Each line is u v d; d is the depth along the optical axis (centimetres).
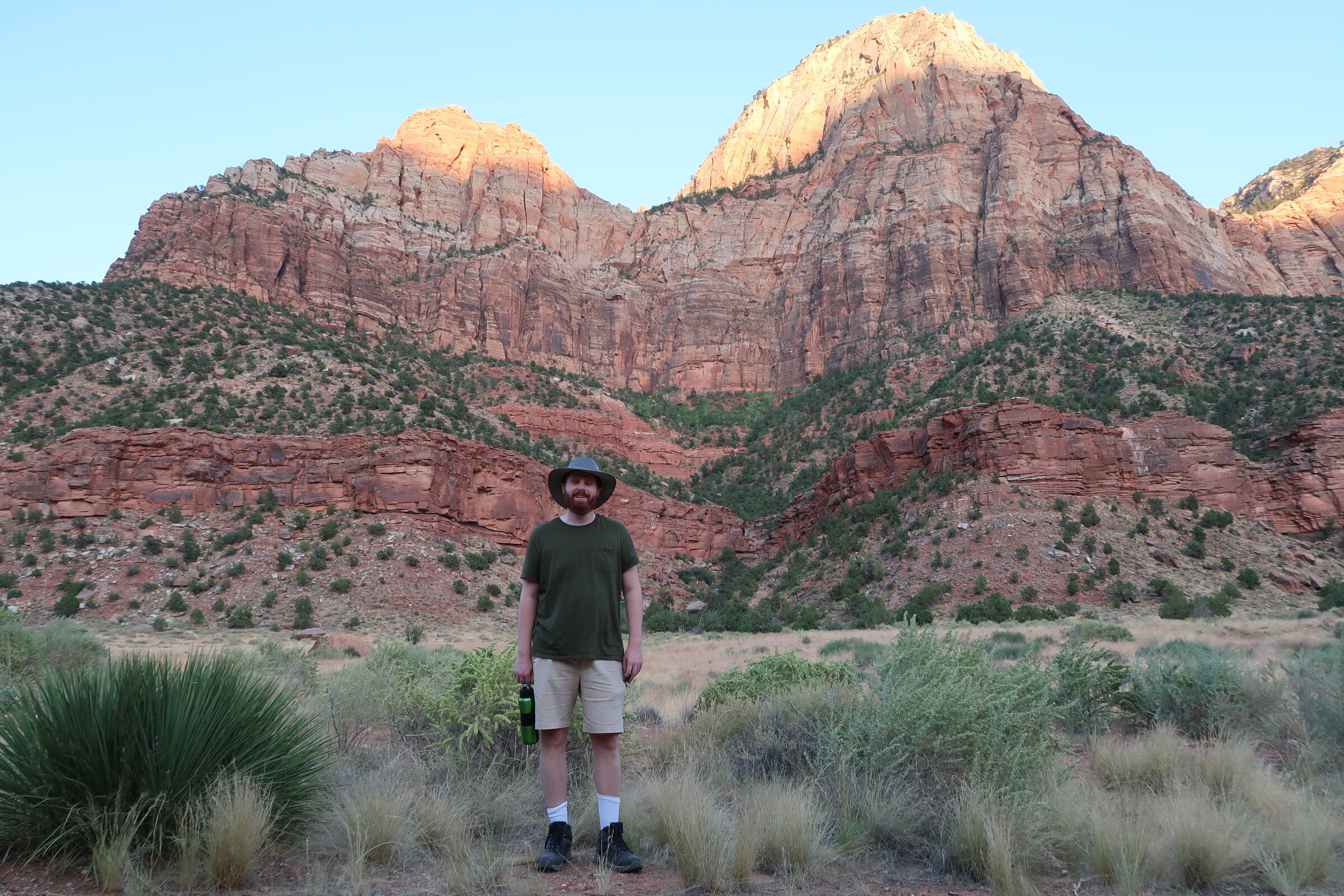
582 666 438
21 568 5447
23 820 383
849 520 7638
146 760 395
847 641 2831
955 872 426
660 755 673
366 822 429
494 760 575
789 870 412
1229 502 6819
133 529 5888
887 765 505
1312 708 755
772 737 638
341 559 6041
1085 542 5919
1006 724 491
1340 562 6238
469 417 8775
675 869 418
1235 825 453
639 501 9356
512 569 6919
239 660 512
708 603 7662
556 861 407
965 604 5469
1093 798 502
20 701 426
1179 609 4709
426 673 797
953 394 8681
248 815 376
